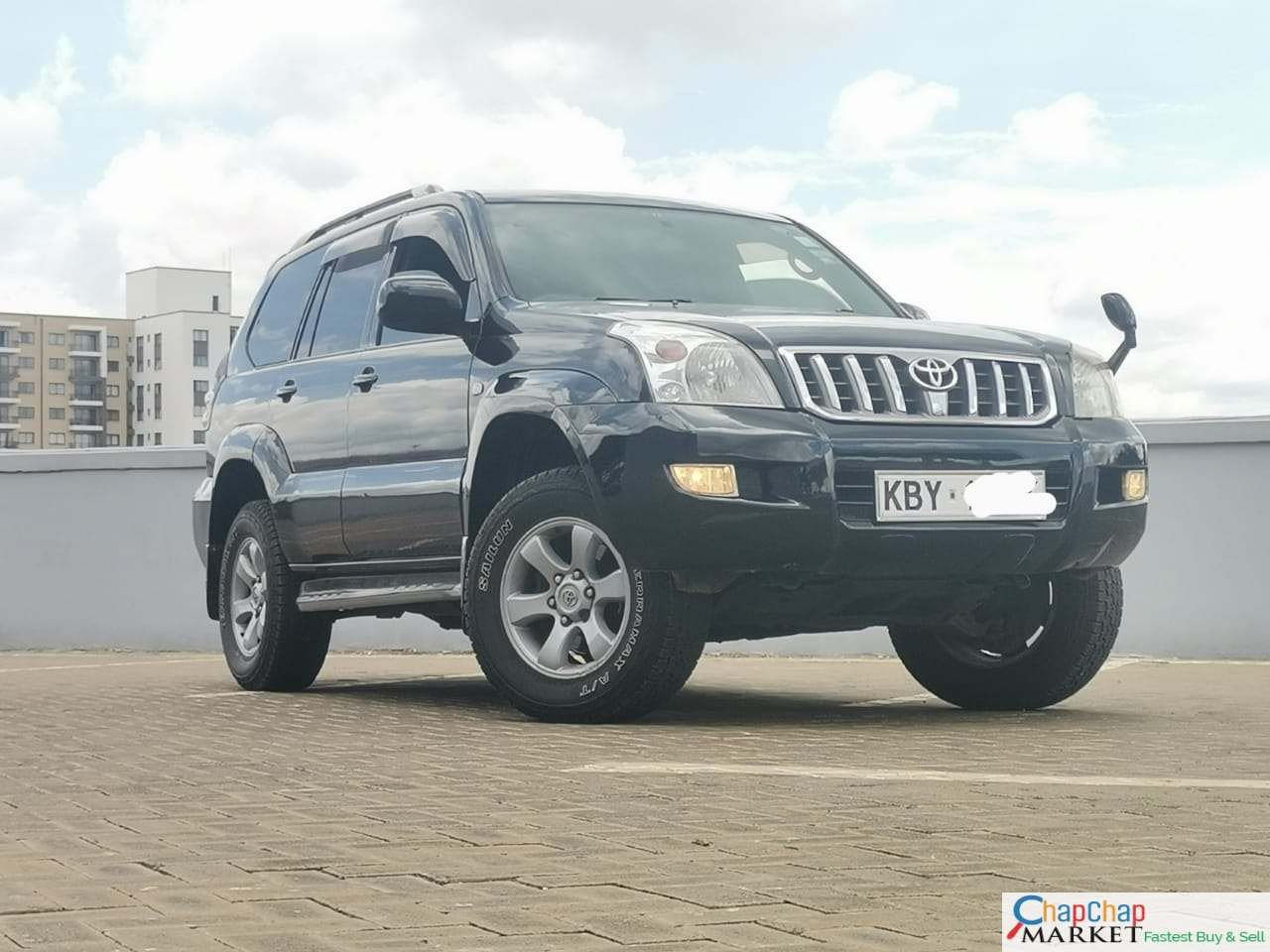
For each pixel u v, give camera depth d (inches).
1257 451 399.5
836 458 230.2
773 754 208.8
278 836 148.7
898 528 232.2
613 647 241.0
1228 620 402.3
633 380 234.5
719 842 144.0
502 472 264.2
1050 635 267.9
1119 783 179.0
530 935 109.5
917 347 241.3
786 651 449.1
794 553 228.8
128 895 122.7
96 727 249.9
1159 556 409.1
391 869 132.6
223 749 218.5
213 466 342.6
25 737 235.3
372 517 288.0
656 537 230.4
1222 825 151.8
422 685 350.0
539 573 252.8
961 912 116.0
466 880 128.0
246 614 334.0
